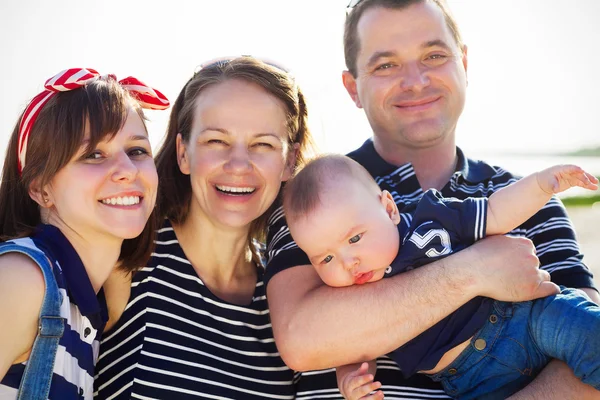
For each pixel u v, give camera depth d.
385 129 1.38
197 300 1.23
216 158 1.23
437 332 1.17
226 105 1.24
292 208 1.23
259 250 1.34
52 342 1.04
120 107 1.13
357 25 1.40
